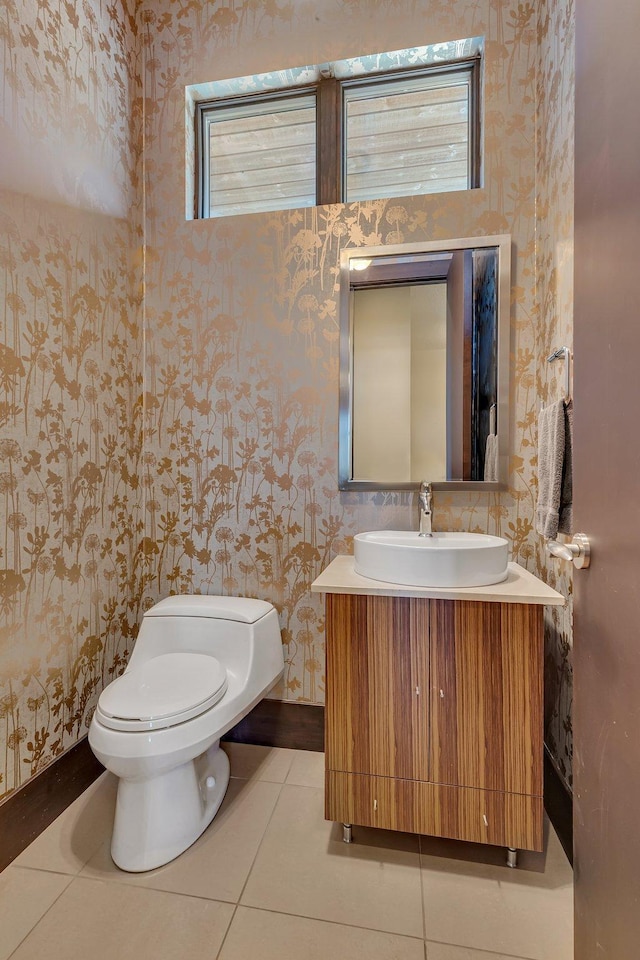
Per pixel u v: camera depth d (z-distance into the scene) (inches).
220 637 62.3
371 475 67.3
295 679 69.1
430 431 65.9
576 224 32.8
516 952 39.7
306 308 68.9
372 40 66.6
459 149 69.6
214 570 71.6
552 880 46.9
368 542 53.4
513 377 63.9
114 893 44.6
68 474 57.1
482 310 64.2
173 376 72.7
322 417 68.5
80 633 59.1
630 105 25.1
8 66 48.2
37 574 52.1
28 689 50.7
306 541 68.9
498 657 47.1
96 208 62.5
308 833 52.7
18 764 49.3
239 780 61.8
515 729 46.8
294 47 69.0
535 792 46.2
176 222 72.7
